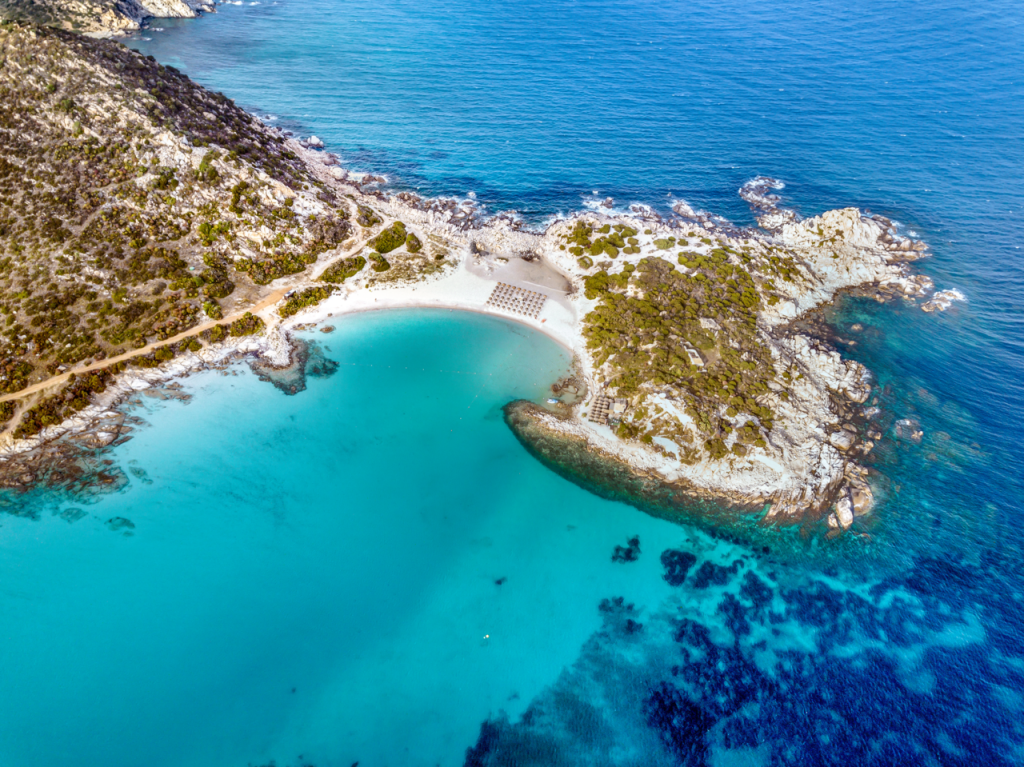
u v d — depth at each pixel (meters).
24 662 48.53
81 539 56.97
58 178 82.25
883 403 73.62
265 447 66.50
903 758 46.16
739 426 67.81
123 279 77.94
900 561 59.09
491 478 64.75
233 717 46.59
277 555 57.03
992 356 80.44
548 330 82.00
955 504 63.31
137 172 84.12
